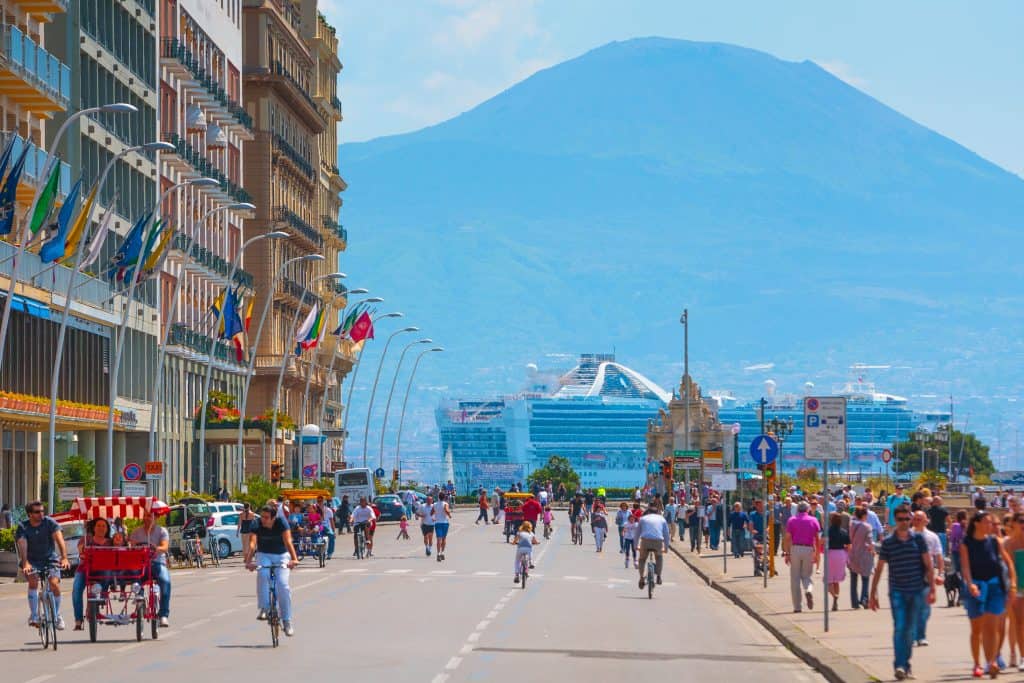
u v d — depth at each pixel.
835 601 65.88
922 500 76.31
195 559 108.50
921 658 46.56
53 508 105.19
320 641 51.31
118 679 40.19
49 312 118.38
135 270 111.12
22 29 117.44
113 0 142.62
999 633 42.78
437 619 61.53
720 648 52.19
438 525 114.75
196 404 176.12
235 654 46.84
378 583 86.88
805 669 46.22
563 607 69.81
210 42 182.25
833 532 65.94
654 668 45.09
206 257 175.25
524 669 43.69
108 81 141.12
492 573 99.12
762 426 146.75
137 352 149.50
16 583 85.88
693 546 133.38
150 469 106.19
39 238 117.31
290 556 51.06
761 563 93.62
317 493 155.38
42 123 121.12
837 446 58.22
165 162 161.25
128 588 52.28
